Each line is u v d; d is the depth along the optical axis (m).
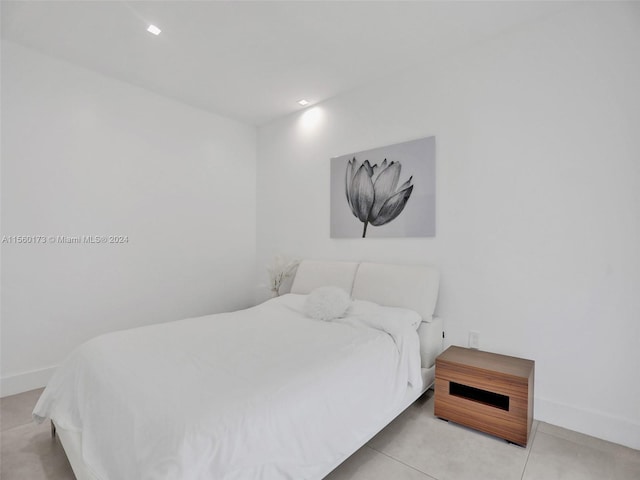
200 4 2.03
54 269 2.70
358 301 2.65
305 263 3.41
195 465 1.00
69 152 2.76
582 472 1.65
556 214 2.10
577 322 2.02
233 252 4.00
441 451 1.81
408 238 2.79
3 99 2.45
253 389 1.33
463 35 2.33
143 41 2.43
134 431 1.15
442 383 2.15
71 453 1.48
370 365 1.79
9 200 2.49
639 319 1.83
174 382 1.37
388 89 2.94
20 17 2.17
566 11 2.06
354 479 1.59
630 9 1.87
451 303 2.55
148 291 3.26
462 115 2.50
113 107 3.00
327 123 3.43
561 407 2.06
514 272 2.25
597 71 1.96
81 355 1.76
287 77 2.95
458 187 2.51
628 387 1.86
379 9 2.07
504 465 1.70
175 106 3.45
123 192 3.08
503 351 2.29
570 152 2.05
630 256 1.86
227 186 3.93
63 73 2.71
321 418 1.41
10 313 2.50
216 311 3.83
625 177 1.88
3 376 2.47
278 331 2.15
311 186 3.58
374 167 2.99
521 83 2.23
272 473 1.17
